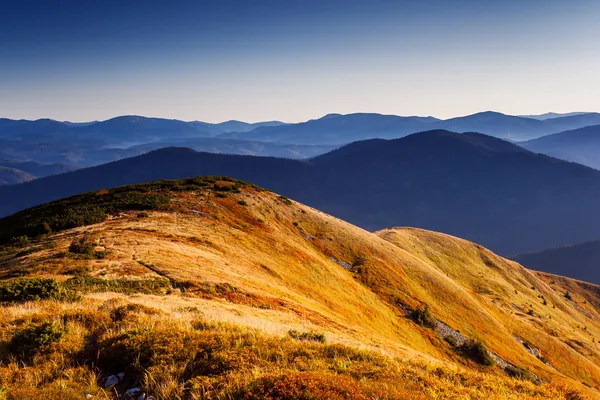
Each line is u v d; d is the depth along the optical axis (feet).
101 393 24.45
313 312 98.22
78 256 93.04
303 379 22.76
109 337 32.78
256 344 32.07
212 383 23.99
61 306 44.91
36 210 189.88
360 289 190.19
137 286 77.61
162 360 27.81
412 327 176.14
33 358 29.09
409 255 285.84
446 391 26.27
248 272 123.65
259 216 212.23
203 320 41.22
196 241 136.26
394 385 24.97
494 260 482.28
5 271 83.61
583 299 597.52
